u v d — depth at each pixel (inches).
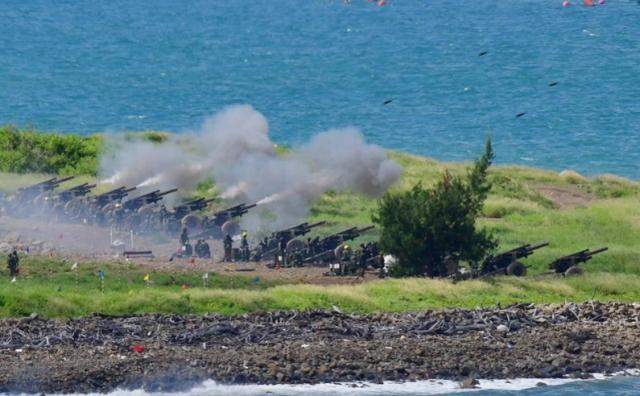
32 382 7199.8
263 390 7313.0
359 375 7598.4
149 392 7219.5
